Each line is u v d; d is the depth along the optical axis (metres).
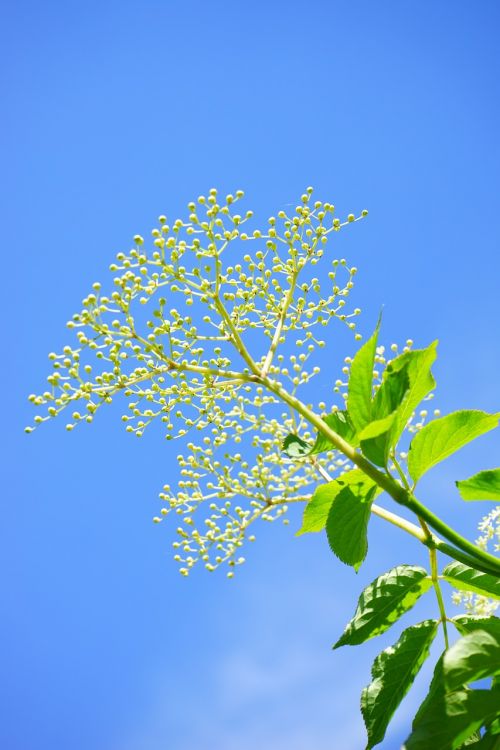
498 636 0.83
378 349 1.01
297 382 1.02
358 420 0.87
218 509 1.06
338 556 0.87
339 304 1.01
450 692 0.82
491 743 0.83
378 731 0.86
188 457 1.05
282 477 1.05
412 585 0.88
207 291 0.93
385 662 0.87
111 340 0.94
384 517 0.88
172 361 0.93
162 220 0.95
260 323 0.97
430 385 0.87
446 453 0.87
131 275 0.94
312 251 0.98
